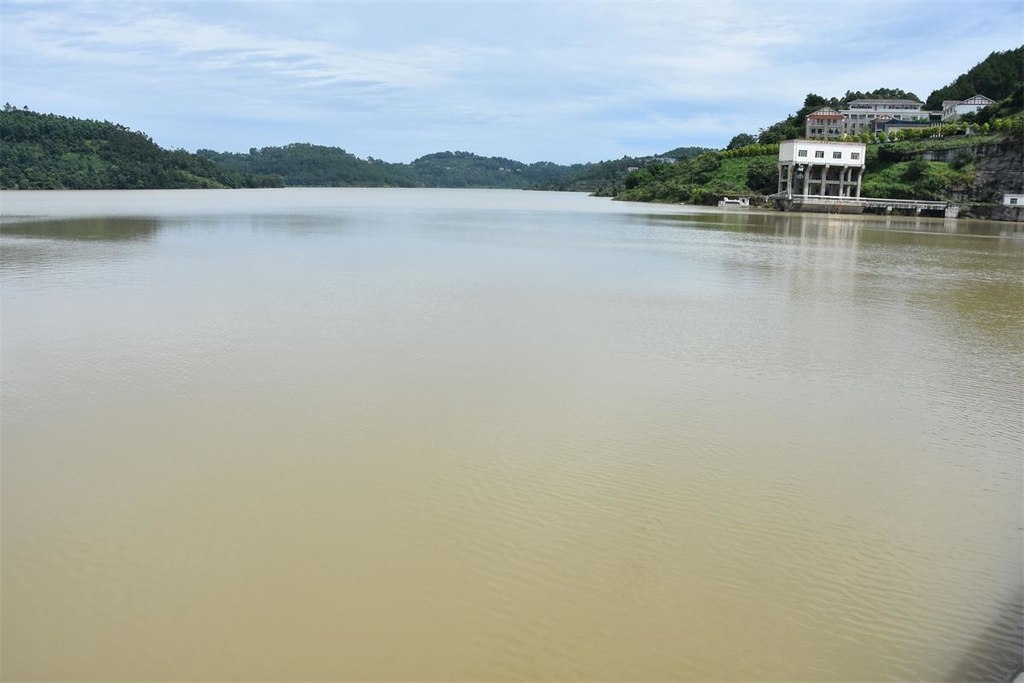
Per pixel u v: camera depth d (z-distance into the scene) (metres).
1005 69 143.38
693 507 9.59
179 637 6.75
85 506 9.22
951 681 6.49
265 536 8.54
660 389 14.50
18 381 14.08
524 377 14.95
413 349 16.89
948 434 12.63
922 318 22.59
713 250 42.81
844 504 9.88
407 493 9.70
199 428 11.80
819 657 6.78
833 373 16.11
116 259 31.91
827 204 92.88
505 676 6.36
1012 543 9.01
